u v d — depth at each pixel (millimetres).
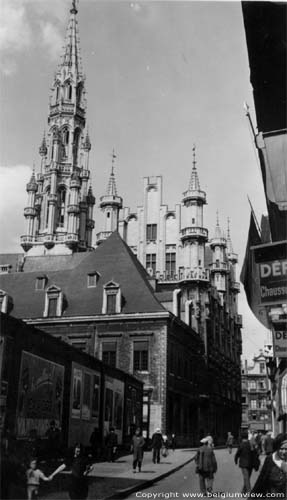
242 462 14797
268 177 12703
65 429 23641
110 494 15656
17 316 47156
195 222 56875
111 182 61781
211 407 55531
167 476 21281
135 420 36656
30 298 48875
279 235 13617
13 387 19094
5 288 50688
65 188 79312
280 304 12734
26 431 19812
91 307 45656
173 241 58500
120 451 31609
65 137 83250
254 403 65312
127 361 43156
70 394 24250
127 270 47750
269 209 13383
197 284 55344
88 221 80938
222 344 63562
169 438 41500
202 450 15305
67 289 48219
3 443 17797
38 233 76812
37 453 20281
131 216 60969
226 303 66375
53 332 45562
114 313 44156
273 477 9867
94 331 44562
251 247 13016
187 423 47781
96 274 47719
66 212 77500
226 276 67375
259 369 65625
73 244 74438
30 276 51312
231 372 66500
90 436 26828
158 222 59562
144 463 26469
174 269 57625
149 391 41938
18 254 63594
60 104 84375
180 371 46719
